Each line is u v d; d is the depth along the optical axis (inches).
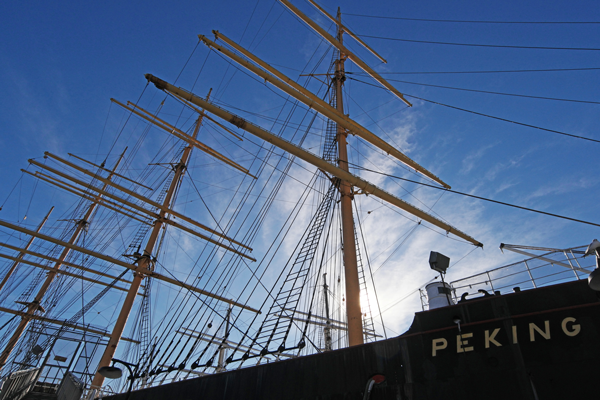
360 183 550.0
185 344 532.1
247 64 641.6
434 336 295.7
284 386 336.2
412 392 281.7
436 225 600.1
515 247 414.3
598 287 229.6
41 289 1312.7
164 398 425.1
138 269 1021.2
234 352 433.1
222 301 928.3
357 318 446.3
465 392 266.7
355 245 530.3
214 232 1142.3
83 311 873.5
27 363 768.3
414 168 674.8
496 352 269.4
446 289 358.6
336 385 312.7
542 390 246.7
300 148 532.1
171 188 1224.8
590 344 246.1
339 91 753.6
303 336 401.1
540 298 275.3
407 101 821.9
